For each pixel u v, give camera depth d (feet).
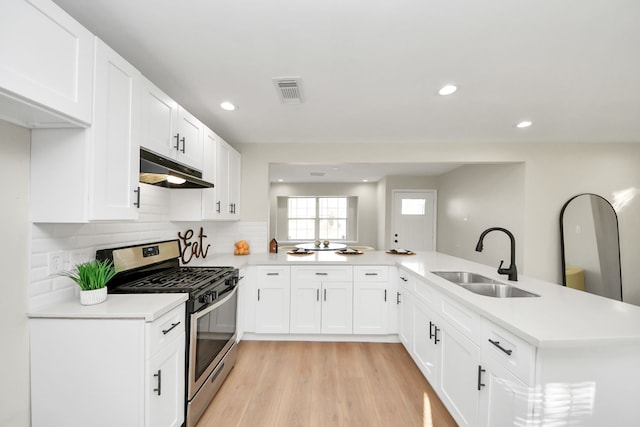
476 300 4.72
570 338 3.26
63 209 3.92
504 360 3.89
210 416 5.72
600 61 5.33
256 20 4.27
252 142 11.24
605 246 11.08
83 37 3.68
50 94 3.23
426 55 5.20
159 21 4.30
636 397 3.51
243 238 11.15
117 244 5.85
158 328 4.31
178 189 7.72
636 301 11.26
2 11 2.77
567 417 3.43
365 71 5.78
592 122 8.77
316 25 4.38
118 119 4.37
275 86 6.44
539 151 11.14
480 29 4.45
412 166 16.30
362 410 5.95
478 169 14.47
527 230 11.18
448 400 5.49
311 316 9.09
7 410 3.81
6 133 3.68
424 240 19.76
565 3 3.89
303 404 6.13
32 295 4.10
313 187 23.57
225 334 6.90
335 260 9.26
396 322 9.09
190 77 6.05
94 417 4.09
